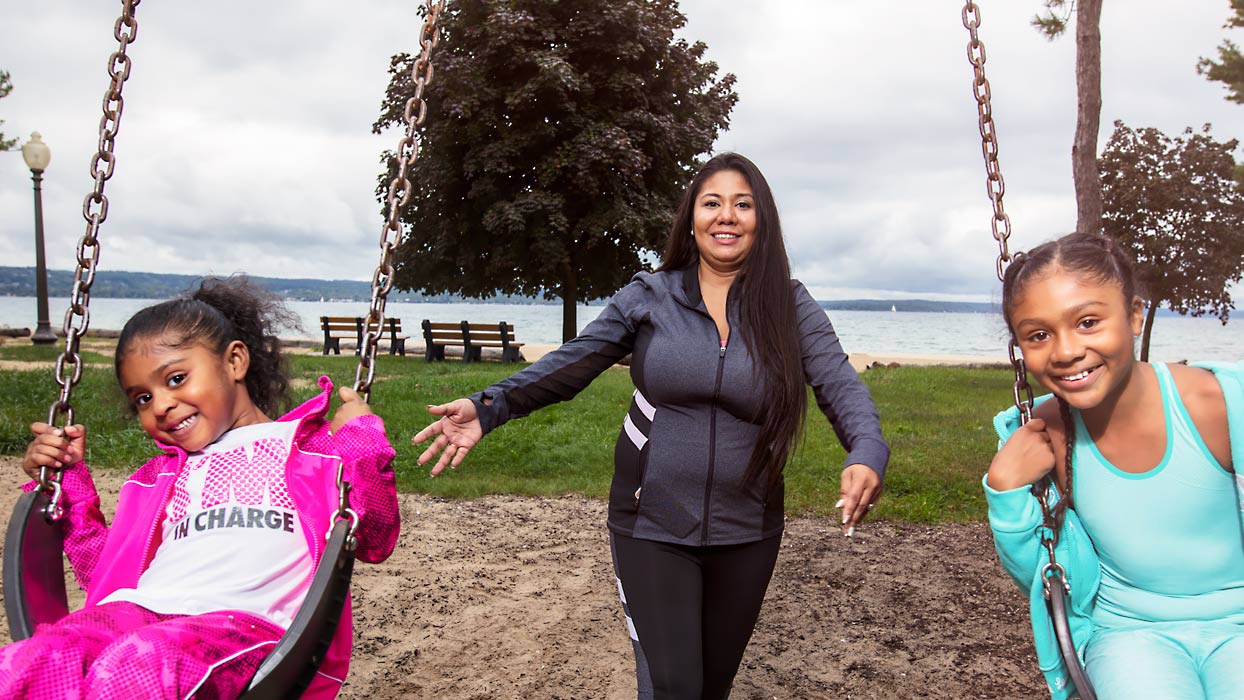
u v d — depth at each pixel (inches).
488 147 780.6
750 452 96.0
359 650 150.9
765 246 99.6
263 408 100.8
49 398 362.0
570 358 104.6
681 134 841.5
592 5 803.4
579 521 235.3
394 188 95.0
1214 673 74.7
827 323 102.5
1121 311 77.0
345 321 804.6
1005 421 87.3
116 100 96.9
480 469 289.7
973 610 171.9
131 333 89.4
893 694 135.9
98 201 94.3
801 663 147.0
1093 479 81.6
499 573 192.2
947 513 241.9
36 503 85.3
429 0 99.7
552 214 765.3
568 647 153.3
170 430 89.4
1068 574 82.3
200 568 83.2
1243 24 601.3
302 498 86.9
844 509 88.5
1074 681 74.4
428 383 462.6
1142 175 883.4
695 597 95.3
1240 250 875.4
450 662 146.7
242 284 101.6
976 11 102.0
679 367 96.6
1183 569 79.9
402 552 205.8
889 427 376.8
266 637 80.8
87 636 74.3
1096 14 390.3
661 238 830.5
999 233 97.8
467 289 877.2
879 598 178.4
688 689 89.8
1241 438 75.9
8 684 69.3
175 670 72.4
